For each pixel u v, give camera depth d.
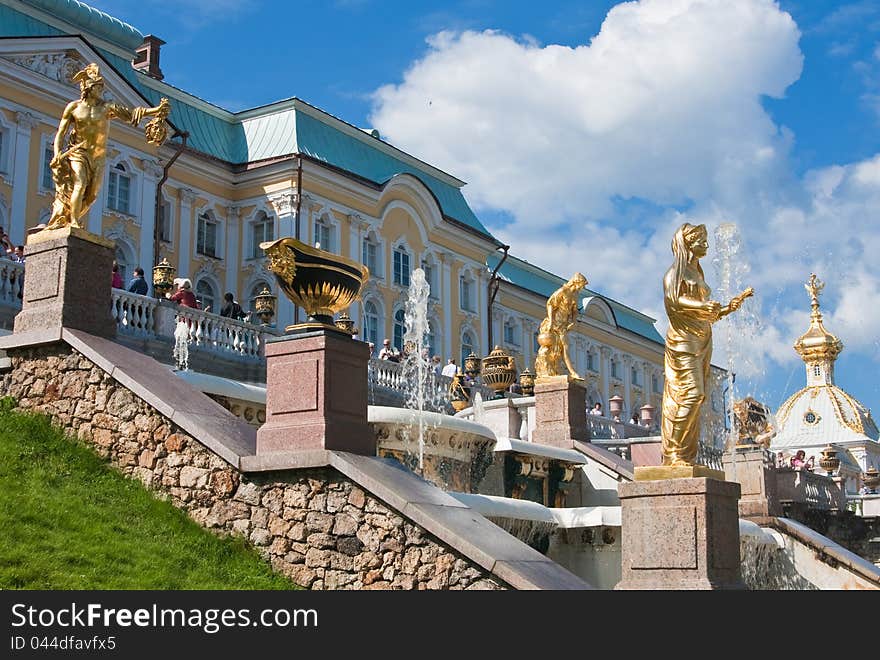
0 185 33.50
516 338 58.34
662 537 11.33
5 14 35.50
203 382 14.51
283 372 11.95
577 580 10.71
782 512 22.47
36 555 9.94
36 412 13.35
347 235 43.59
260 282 41.69
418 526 10.79
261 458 11.69
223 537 11.77
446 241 49.84
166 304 20.94
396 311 45.97
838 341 58.88
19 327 13.79
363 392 12.20
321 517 11.36
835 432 56.22
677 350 11.84
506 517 14.97
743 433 23.06
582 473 21.30
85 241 13.90
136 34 40.47
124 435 12.66
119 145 37.72
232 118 44.50
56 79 35.62
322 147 43.94
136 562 10.54
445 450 18.00
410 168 49.81
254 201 42.38
